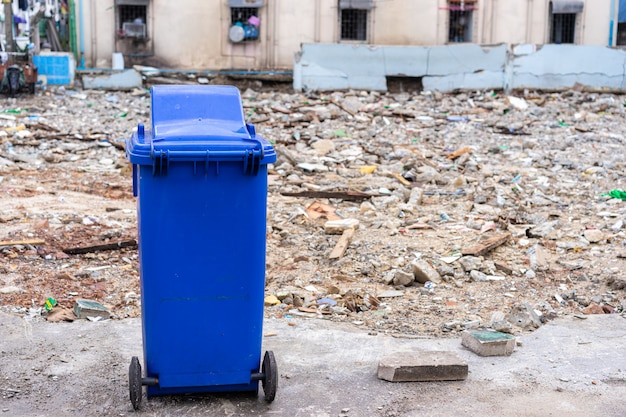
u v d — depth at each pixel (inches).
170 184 168.7
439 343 223.0
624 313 253.0
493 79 936.9
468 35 1027.9
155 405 179.8
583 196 451.8
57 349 212.1
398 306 264.7
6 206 388.8
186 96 190.1
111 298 262.5
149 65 973.8
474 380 196.5
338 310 256.5
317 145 599.8
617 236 353.4
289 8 986.7
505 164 555.2
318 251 332.8
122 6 970.7
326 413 177.5
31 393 185.3
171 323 174.1
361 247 332.8
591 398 187.0
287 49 995.9
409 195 446.6
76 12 954.7
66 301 254.2
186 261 172.2
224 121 187.2
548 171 528.4
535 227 372.5
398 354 202.2
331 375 198.2
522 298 273.6
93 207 399.2
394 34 1007.0
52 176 484.4
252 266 175.6
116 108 788.0
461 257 314.7
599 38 1047.6
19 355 207.0
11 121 675.4
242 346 178.5
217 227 172.2
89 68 948.6
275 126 704.4
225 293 175.3
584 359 211.0
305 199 432.5
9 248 310.2
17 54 826.8
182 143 168.4
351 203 427.5
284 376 197.0
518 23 1025.5
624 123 748.0
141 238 171.0
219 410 178.1
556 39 1051.9
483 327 240.2
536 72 938.1
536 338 227.1
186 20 973.2
